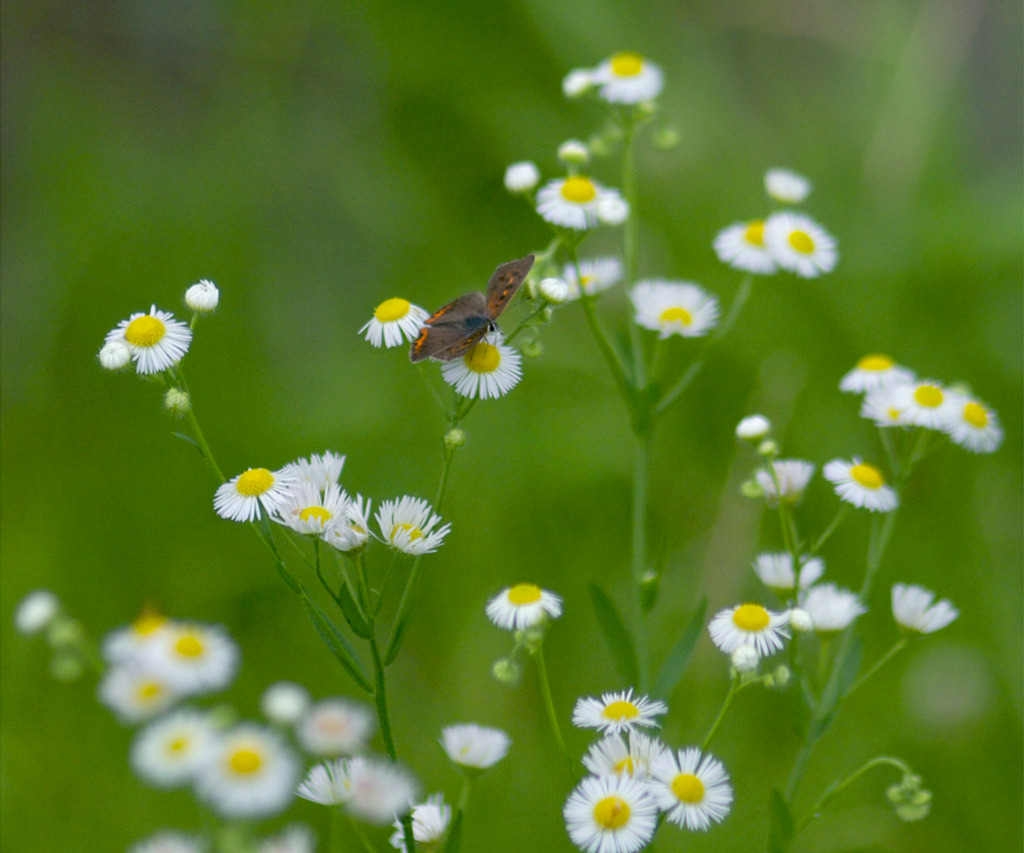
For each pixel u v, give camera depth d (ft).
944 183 4.51
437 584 3.81
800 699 3.27
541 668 3.20
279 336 4.51
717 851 3.54
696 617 3.30
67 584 3.78
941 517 3.80
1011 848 3.56
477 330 3.20
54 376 4.30
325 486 3.18
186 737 3.21
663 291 3.46
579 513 3.88
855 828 3.58
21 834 3.53
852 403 3.97
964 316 4.14
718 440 4.02
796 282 4.22
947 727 3.64
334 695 3.71
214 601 3.78
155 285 4.45
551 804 3.58
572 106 4.58
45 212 4.71
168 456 4.02
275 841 3.19
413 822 3.17
